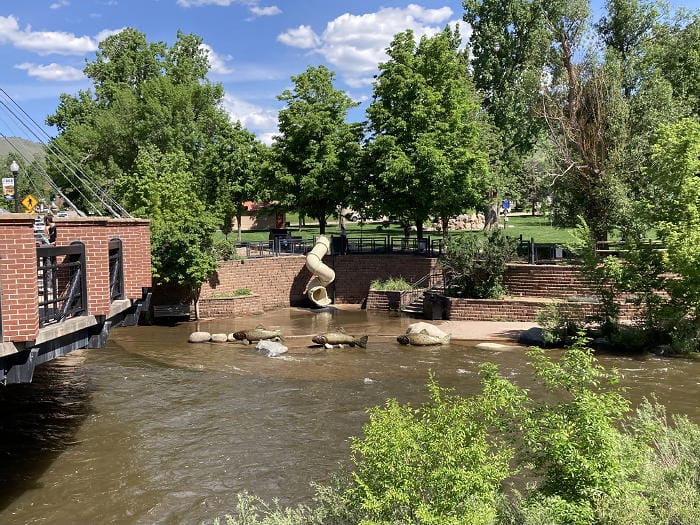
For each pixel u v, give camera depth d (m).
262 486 10.34
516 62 43.84
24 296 8.09
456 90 32.91
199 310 28.97
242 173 44.03
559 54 36.62
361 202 33.69
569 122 30.52
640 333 20.09
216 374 18.06
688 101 32.81
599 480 6.64
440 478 6.17
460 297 27.48
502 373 17.52
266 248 36.47
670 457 7.69
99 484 10.48
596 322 21.88
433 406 7.51
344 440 12.41
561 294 26.55
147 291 15.16
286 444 12.24
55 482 10.55
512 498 8.19
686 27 36.09
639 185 28.03
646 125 29.08
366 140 34.19
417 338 22.11
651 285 20.48
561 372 7.75
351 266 33.47
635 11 36.66
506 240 28.06
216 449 12.03
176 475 10.82
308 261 31.95
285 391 16.12
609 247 28.31
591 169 29.45
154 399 15.50
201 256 27.70
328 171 34.53
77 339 10.68
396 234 49.66
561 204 30.66
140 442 12.45
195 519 9.23
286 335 24.59
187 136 47.62
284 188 35.66
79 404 15.10
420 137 31.36
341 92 36.19
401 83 32.16
